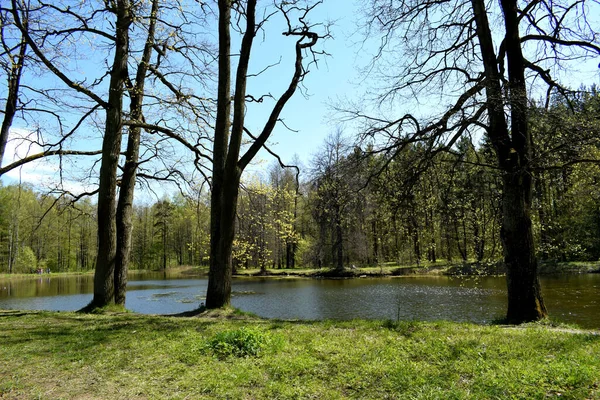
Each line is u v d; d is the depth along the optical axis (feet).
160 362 18.95
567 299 53.67
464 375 15.37
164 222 177.88
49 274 181.88
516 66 31.37
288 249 160.56
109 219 37.81
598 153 28.91
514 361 16.10
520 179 29.81
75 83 33.53
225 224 34.55
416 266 108.37
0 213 165.48
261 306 63.10
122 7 35.22
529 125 30.55
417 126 30.27
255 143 35.12
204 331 24.29
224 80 35.47
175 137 40.42
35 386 16.78
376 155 33.12
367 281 99.50
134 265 221.66
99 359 19.79
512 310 29.66
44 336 24.86
